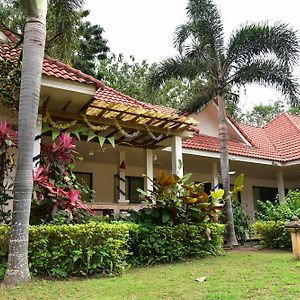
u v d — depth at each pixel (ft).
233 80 40.55
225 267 22.52
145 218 27.48
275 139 61.87
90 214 24.91
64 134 26.17
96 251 20.54
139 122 30.55
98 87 25.82
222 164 39.19
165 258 25.38
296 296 14.08
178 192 27.81
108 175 49.49
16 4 33.91
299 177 63.72
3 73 24.89
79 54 77.36
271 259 25.96
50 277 19.35
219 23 41.19
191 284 17.28
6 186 23.66
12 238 17.92
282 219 35.94
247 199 61.67
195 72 40.37
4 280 17.56
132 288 16.60
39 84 19.35
